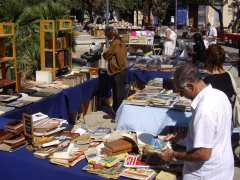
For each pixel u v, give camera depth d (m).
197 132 2.43
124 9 35.56
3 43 5.86
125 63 7.31
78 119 6.93
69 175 2.82
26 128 3.29
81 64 10.66
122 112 4.71
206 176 2.54
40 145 3.17
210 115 2.42
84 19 37.44
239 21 28.62
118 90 7.27
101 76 7.62
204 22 35.12
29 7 8.66
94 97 7.55
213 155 2.51
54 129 3.50
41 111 5.26
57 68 7.07
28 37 8.12
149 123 4.52
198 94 2.54
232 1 35.31
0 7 8.59
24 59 7.59
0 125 3.95
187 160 2.54
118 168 2.87
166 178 2.74
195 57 10.05
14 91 5.64
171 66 8.45
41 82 6.46
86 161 3.00
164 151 2.84
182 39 18.22
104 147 3.21
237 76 9.84
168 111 4.50
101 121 7.04
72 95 6.25
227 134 2.56
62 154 3.04
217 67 3.89
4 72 5.92
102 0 32.94
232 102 3.90
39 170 2.94
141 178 2.73
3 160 3.09
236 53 16.69
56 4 9.19
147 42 12.28
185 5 34.88
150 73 8.06
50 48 7.05
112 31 7.25
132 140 3.22
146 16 33.47
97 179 2.72
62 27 7.34
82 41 19.88
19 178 3.04
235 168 4.79
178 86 2.58
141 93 5.20
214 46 3.94
